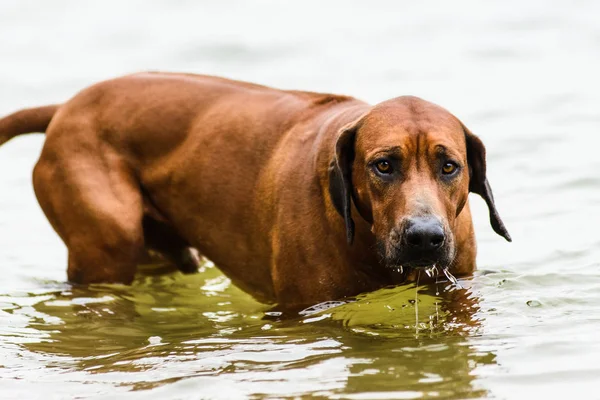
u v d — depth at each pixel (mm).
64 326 11555
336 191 10359
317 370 9500
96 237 12227
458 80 21281
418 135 9953
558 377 9062
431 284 11070
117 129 12367
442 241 9625
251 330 10984
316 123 11352
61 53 25266
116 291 12273
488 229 14008
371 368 9469
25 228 15695
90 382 9617
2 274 13664
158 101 12352
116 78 12711
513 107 19219
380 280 10883
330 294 10867
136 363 10094
